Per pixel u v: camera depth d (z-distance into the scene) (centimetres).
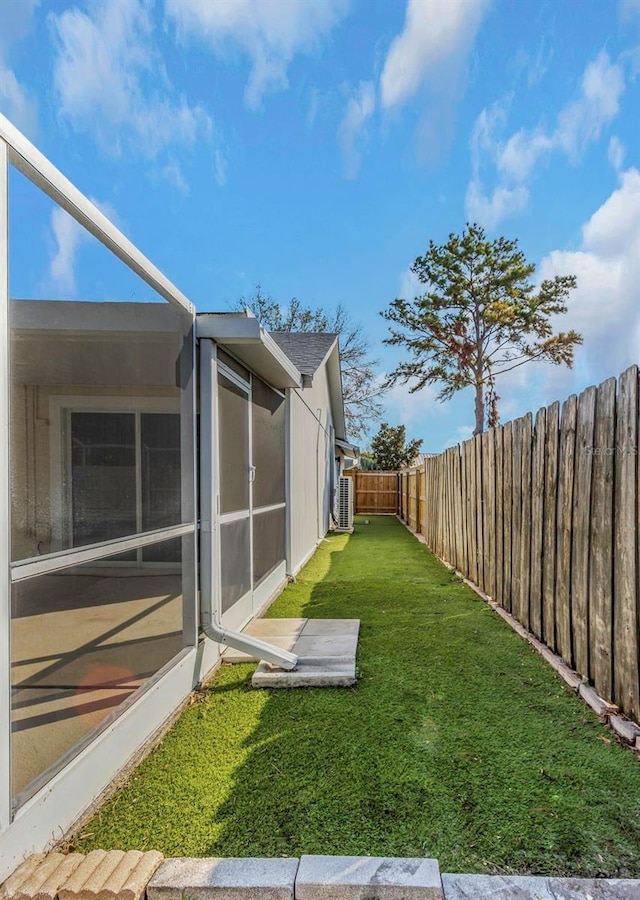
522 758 236
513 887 161
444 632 420
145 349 262
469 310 2164
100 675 219
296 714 284
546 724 267
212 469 342
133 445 248
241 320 341
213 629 332
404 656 366
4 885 161
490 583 530
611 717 265
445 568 732
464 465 650
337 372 1352
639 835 185
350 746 249
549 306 2091
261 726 272
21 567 170
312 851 179
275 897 163
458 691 308
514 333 2116
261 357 425
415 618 462
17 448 169
